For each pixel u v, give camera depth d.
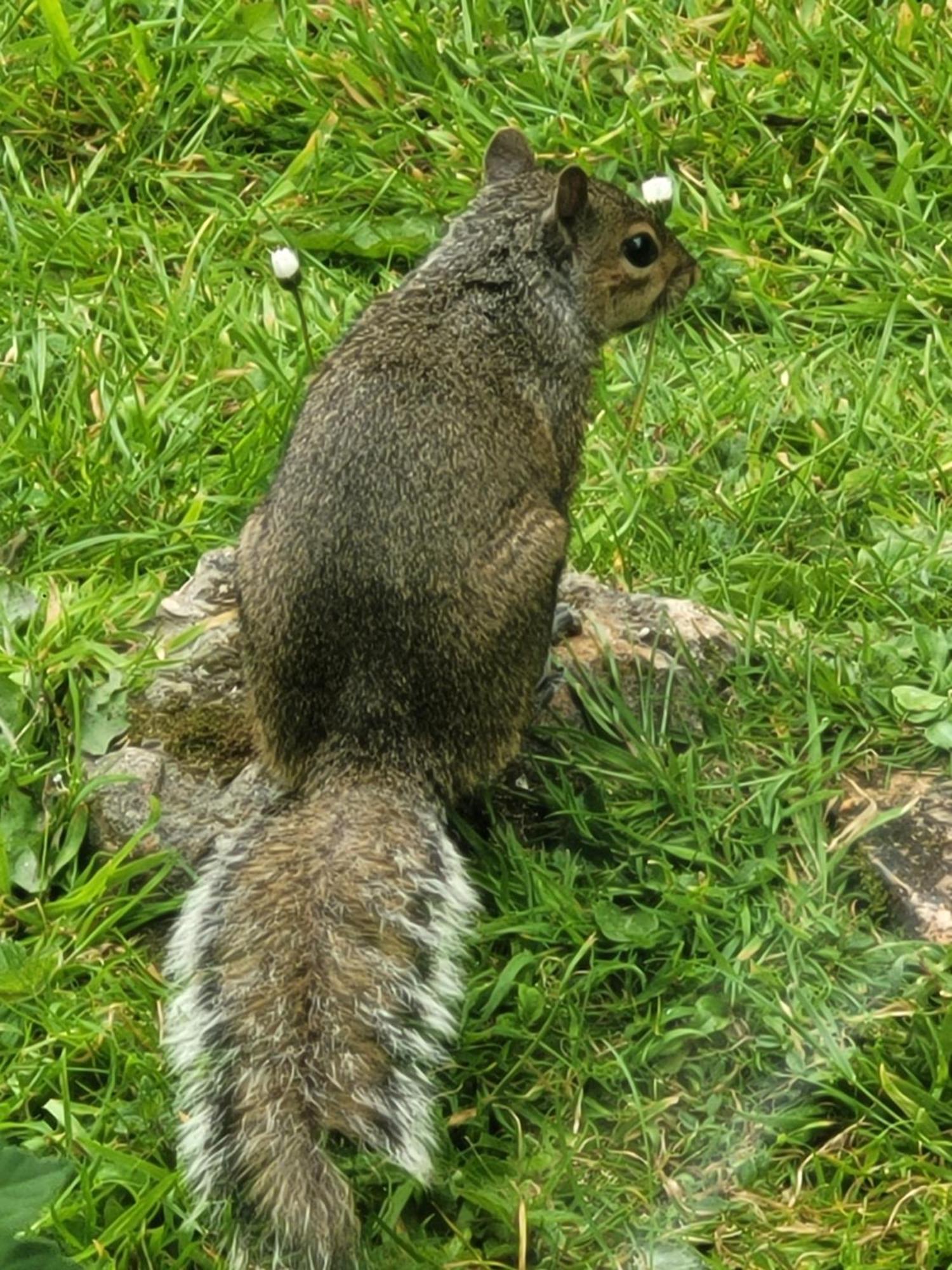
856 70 9.87
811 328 8.99
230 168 9.59
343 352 6.41
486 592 6.12
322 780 6.01
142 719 6.79
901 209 9.27
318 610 6.04
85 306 8.73
